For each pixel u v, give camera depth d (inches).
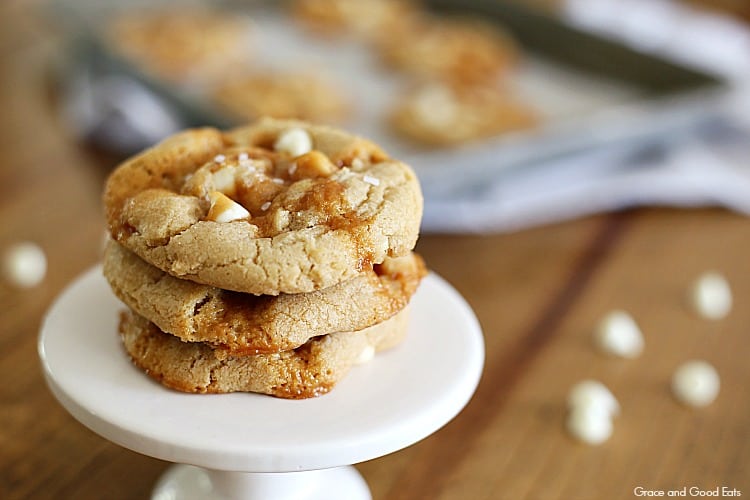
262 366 12.5
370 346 13.0
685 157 22.8
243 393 12.6
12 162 21.3
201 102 21.5
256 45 27.6
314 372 12.5
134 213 12.6
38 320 17.2
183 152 13.3
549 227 20.4
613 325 17.4
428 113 23.5
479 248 19.6
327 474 14.3
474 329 13.6
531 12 27.5
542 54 27.6
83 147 22.2
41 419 15.6
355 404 12.5
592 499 15.0
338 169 13.0
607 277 19.1
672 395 16.7
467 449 15.6
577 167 22.0
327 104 24.2
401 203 12.6
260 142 13.6
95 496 14.6
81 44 23.9
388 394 12.7
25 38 27.1
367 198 12.6
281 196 12.6
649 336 17.8
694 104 22.3
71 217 19.8
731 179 21.7
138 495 14.7
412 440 12.4
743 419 16.4
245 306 12.5
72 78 24.6
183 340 12.4
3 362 16.4
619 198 21.0
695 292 18.5
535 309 18.2
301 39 28.2
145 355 12.7
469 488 15.0
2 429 15.4
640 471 15.4
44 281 18.1
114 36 24.3
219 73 25.8
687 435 16.1
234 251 12.1
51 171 21.2
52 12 25.4
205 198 12.7
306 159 12.9
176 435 12.0
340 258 12.1
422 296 14.1
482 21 28.8
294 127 13.7
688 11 31.5
